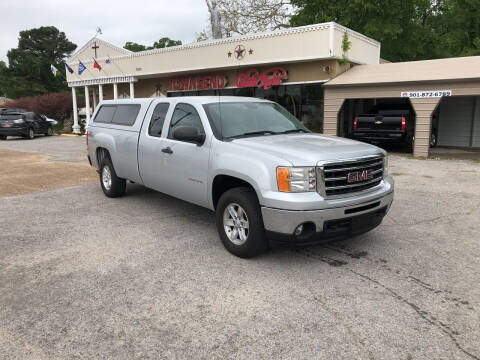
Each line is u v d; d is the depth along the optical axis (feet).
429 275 13.74
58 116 111.04
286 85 57.72
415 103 44.06
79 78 87.10
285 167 13.41
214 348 9.71
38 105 108.99
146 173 20.98
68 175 34.22
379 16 82.38
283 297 12.17
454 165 38.65
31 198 25.67
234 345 9.82
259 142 15.47
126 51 75.51
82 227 19.33
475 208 22.71
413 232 18.43
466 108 57.77
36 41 274.98
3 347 9.81
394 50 94.12
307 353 9.48
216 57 61.41
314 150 14.23
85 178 32.81
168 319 10.99
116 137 23.36
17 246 16.72
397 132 45.21
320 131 55.42
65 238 17.72
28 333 10.40
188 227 19.25
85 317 11.14
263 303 11.81
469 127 57.77
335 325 10.64
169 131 19.27
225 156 15.44
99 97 89.92
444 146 59.62
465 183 29.81
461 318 10.98
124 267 14.51
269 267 14.42
